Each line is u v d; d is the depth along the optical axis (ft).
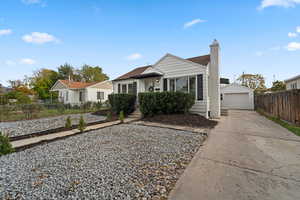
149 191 7.30
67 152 12.93
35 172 9.31
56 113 42.80
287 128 22.47
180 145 14.83
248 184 7.91
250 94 61.72
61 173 9.16
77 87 76.54
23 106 35.81
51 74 112.88
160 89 36.91
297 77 43.21
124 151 13.07
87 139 17.17
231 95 65.46
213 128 22.76
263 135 18.57
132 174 9.00
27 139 17.48
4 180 8.34
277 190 7.35
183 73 33.68
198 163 10.64
